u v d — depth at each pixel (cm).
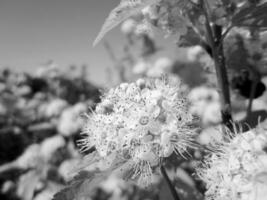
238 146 10
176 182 13
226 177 9
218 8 12
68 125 28
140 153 10
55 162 27
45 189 26
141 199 13
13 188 34
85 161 11
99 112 11
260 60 13
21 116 42
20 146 40
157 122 10
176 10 12
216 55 12
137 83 11
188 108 10
